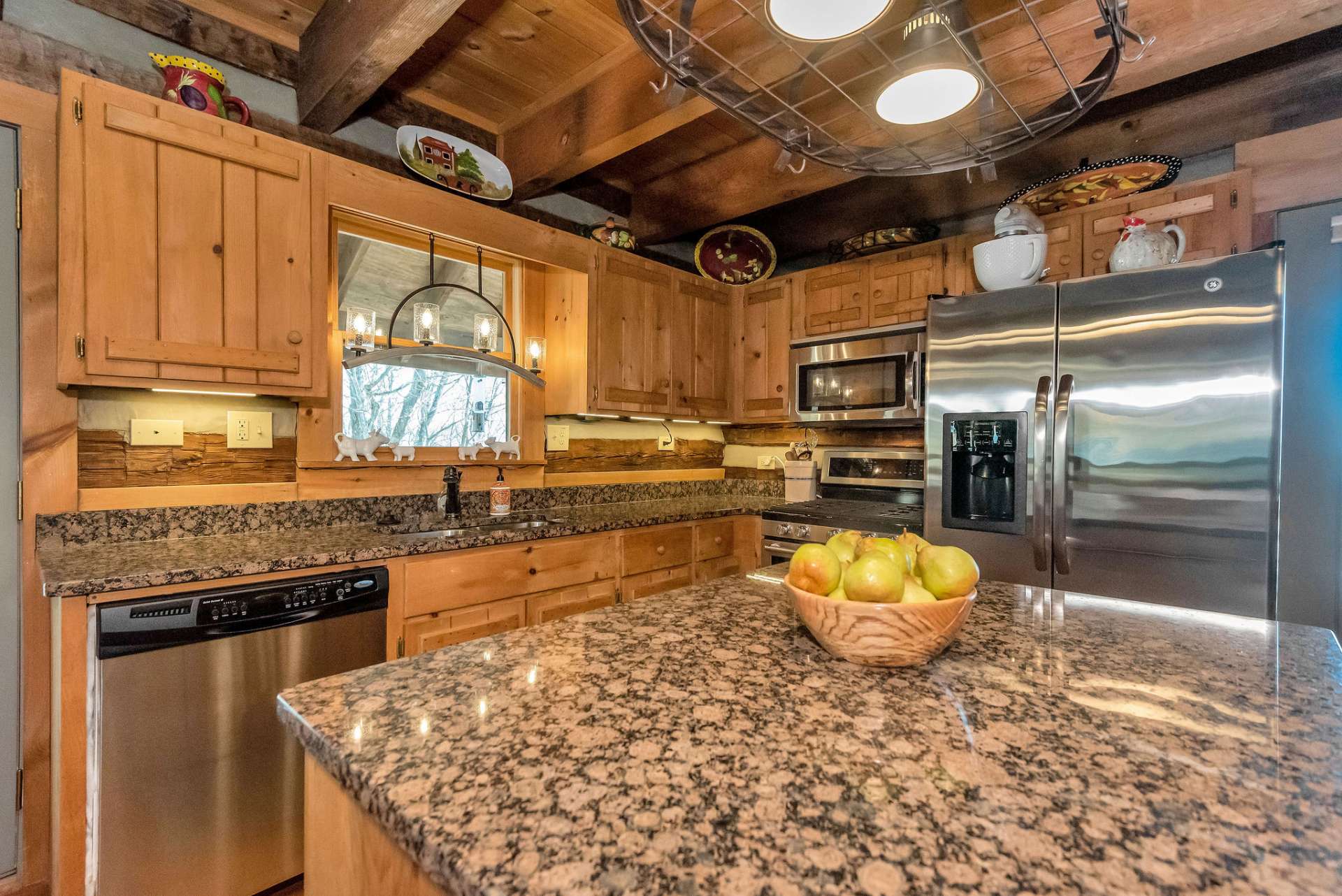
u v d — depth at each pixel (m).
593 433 3.00
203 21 1.87
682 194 2.79
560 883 0.38
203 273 1.60
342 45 1.78
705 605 1.07
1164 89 1.95
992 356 2.03
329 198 1.85
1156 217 2.09
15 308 1.55
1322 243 2.06
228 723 1.41
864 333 2.79
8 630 1.53
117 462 1.70
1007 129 1.01
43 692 1.57
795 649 0.83
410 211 2.04
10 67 1.57
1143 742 0.57
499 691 0.69
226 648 1.41
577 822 0.44
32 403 1.57
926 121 0.99
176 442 1.79
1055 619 0.99
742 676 0.74
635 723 0.61
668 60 0.88
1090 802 0.47
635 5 0.79
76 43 1.68
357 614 1.63
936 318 2.16
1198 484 1.67
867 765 0.52
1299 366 2.10
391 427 2.26
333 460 2.07
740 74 0.91
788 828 0.44
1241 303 1.62
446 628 1.85
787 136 1.06
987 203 2.78
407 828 0.44
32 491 1.57
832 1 0.76
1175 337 1.71
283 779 1.49
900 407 2.65
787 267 3.70
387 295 2.25
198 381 1.60
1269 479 1.58
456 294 2.45
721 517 2.91
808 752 0.55
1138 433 1.76
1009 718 0.62
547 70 2.17
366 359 1.98
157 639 1.31
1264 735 0.58
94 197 1.45
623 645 0.85
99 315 1.45
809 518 2.63
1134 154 2.30
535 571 2.11
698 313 3.11
